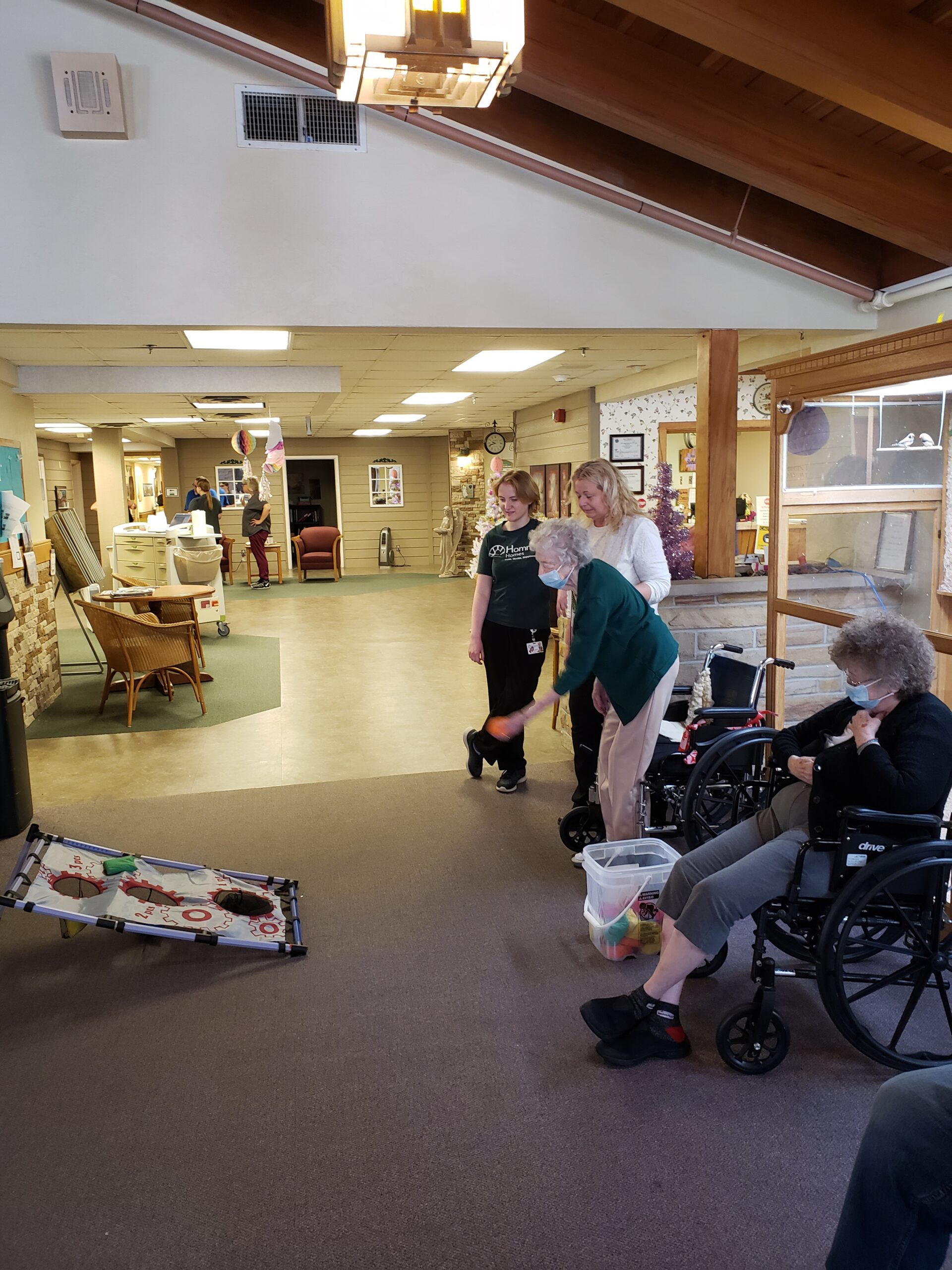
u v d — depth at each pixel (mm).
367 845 3566
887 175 3861
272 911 2945
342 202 4309
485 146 4336
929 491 2883
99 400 7605
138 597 6340
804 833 2230
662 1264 1646
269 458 8062
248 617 10242
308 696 6309
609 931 2654
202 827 3785
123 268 4148
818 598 3543
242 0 4043
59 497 11141
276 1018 2439
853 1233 1396
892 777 2045
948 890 2385
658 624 2855
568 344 5684
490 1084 2152
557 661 5051
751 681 3615
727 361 4855
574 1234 1713
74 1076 2205
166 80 4070
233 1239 1709
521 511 3885
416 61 1976
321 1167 1894
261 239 4250
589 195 4543
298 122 4207
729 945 2840
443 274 4457
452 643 8211
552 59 3623
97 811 4000
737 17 2891
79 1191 1836
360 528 16438
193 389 6578
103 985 2621
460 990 2559
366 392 8422
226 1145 1960
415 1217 1757
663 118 3730
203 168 4160
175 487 15172
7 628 3893
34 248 4070
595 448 8820
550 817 3842
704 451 4891
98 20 3988
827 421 3422
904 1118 1342
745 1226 1728
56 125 4004
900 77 2990
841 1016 2072
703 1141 1957
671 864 2730
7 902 2494
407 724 5469
